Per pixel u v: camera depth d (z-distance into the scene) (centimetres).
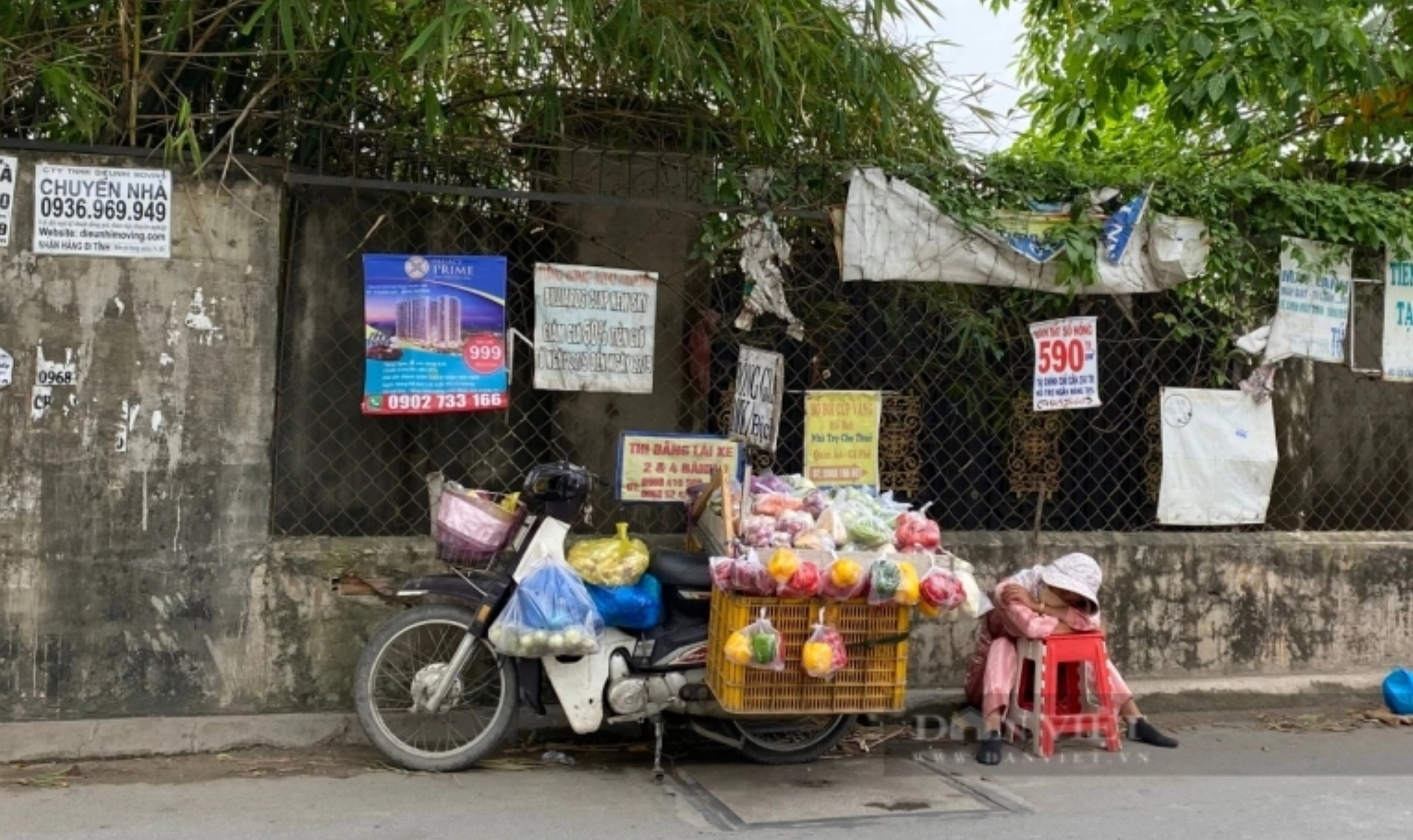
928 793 474
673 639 484
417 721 509
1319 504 675
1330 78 640
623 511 578
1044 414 617
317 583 518
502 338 541
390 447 553
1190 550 618
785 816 441
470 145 557
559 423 571
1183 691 605
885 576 441
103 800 442
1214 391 630
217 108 536
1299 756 536
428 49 514
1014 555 595
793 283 584
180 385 502
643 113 573
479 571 493
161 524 500
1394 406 685
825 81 565
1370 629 646
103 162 491
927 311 598
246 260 509
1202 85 612
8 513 485
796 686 453
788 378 587
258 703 512
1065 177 601
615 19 517
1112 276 600
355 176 523
